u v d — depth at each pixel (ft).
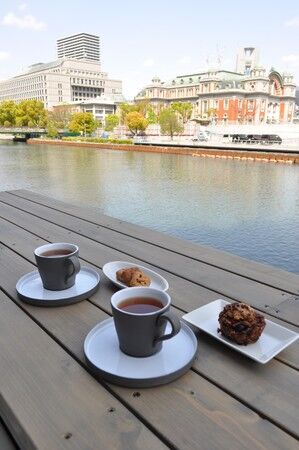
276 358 2.34
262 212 29.35
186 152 83.35
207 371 2.20
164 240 4.90
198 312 2.75
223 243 22.00
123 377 2.03
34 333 2.65
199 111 175.94
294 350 2.42
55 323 2.76
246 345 2.37
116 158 74.95
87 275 3.51
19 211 6.54
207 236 23.35
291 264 18.80
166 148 87.40
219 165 63.82
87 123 139.85
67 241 4.84
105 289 3.34
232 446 1.68
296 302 3.18
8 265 3.97
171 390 2.04
